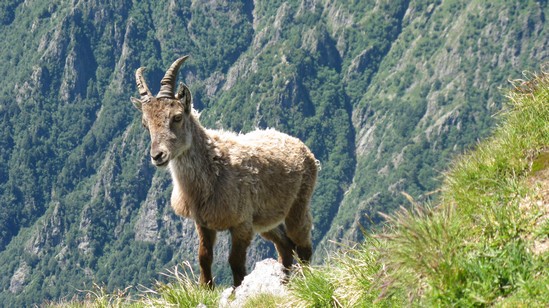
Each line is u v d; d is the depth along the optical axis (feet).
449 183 56.24
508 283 44.14
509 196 51.70
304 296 54.60
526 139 57.16
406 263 46.96
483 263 45.62
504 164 55.26
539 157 54.85
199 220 74.64
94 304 72.02
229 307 63.21
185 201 75.00
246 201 75.61
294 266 60.85
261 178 78.48
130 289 72.84
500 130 60.85
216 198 73.51
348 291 52.70
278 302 57.62
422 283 46.26
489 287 44.19
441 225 47.29
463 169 56.44
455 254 46.26
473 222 49.73
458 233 48.29
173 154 71.41
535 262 44.27
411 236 47.52
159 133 71.20
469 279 44.88
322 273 55.57
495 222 48.24
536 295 42.11
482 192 53.47
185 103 72.84
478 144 59.93
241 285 66.28
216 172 73.87
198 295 66.13
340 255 56.39
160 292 68.13
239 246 75.46
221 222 73.87
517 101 63.00
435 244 46.55
